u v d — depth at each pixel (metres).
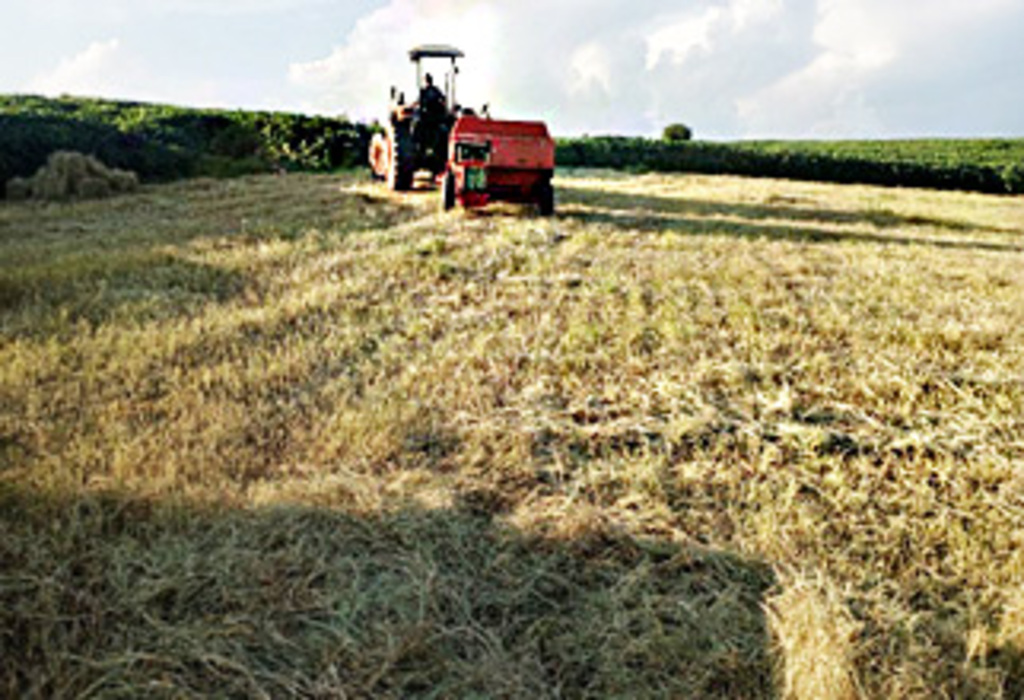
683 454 4.04
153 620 2.59
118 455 3.64
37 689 2.28
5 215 12.05
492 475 3.79
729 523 3.41
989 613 2.81
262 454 3.90
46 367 5.04
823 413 4.47
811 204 15.45
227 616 2.63
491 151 10.40
